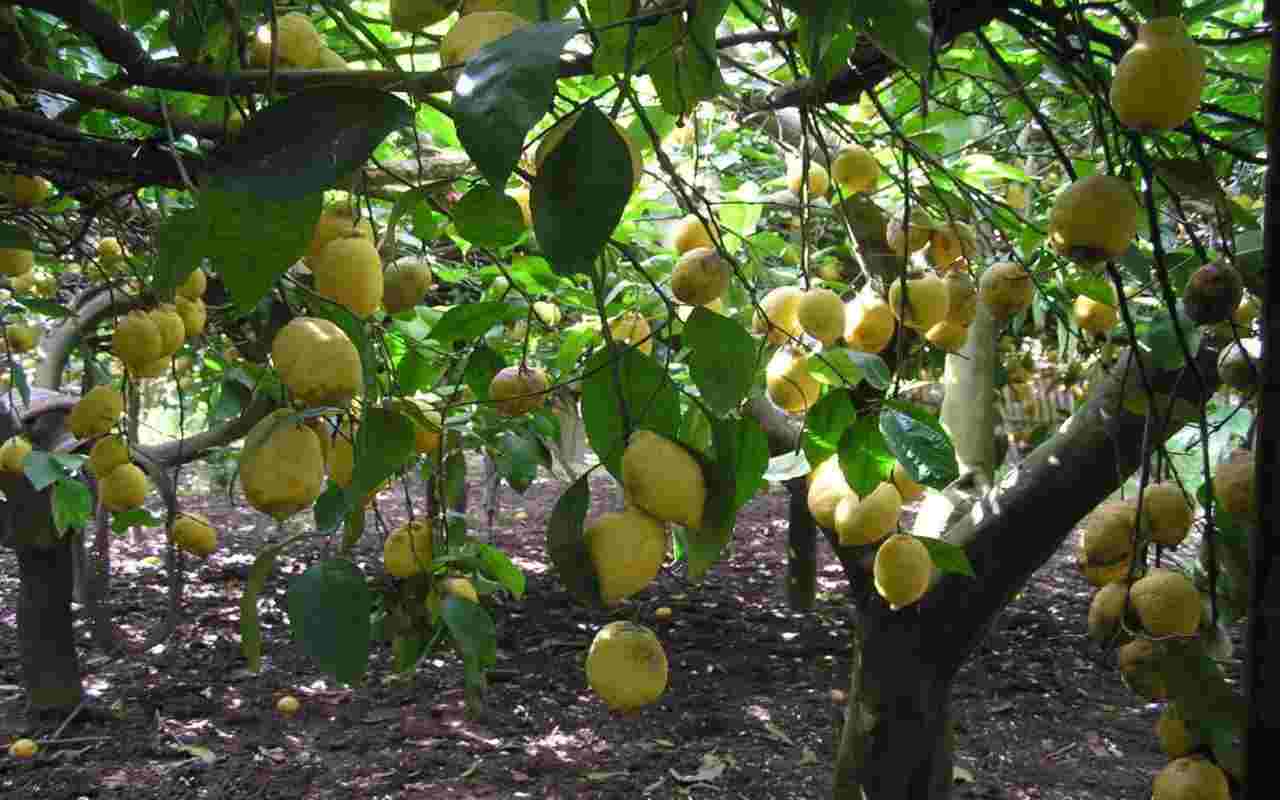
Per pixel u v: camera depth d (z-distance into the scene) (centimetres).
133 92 182
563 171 65
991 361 258
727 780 420
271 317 154
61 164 120
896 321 143
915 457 103
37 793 393
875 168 138
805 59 96
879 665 260
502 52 57
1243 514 108
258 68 102
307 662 548
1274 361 72
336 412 84
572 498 87
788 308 131
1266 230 72
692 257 120
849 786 268
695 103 112
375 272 93
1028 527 236
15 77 107
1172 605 105
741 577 762
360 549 765
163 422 852
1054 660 580
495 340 220
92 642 564
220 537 855
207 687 506
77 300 305
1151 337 130
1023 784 425
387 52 100
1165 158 114
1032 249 165
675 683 534
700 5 87
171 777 411
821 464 123
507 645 589
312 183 65
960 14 112
